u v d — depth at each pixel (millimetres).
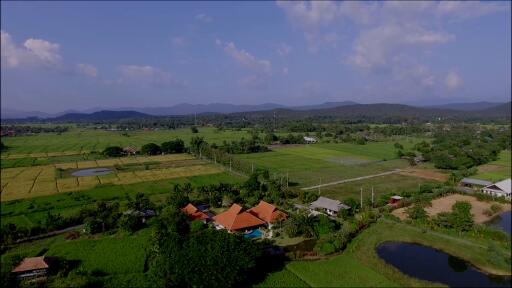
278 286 59000
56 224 87312
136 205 94875
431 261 65938
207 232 64562
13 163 189750
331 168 166375
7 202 112188
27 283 60812
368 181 137500
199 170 164875
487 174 137125
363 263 66062
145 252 73188
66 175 157500
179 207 95000
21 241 80812
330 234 77688
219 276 56125
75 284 58469
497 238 71812
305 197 106625
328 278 60781
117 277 62812
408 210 91625
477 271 61875
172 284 56250
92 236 83188
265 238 76062
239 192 112062
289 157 199250
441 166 159625
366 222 83500
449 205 99000
